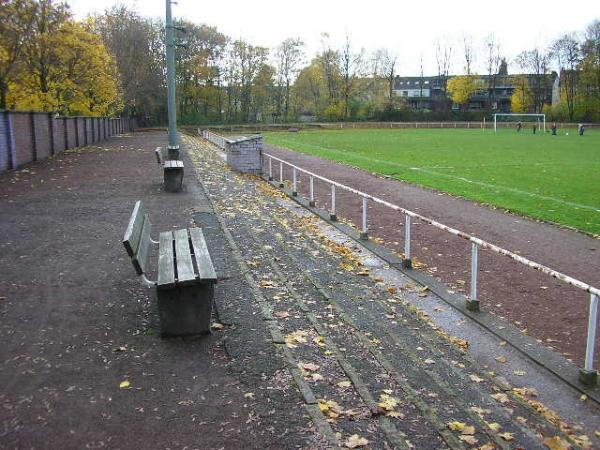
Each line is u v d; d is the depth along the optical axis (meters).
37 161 27.28
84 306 7.05
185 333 6.16
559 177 25.08
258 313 6.94
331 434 4.38
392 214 15.48
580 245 12.23
